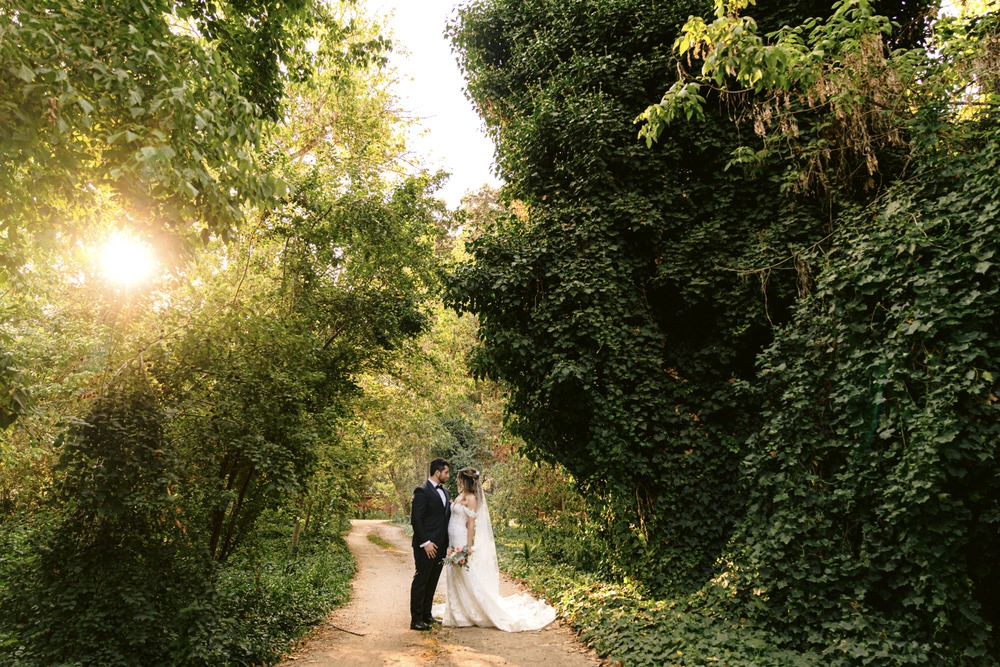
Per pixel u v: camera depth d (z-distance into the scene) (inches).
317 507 651.5
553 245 353.1
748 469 270.5
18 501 299.3
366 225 388.8
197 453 259.3
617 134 361.4
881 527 216.1
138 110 176.1
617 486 322.0
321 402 385.1
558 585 378.0
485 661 231.3
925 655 186.5
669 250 349.4
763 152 306.2
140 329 269.3
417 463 1142.3
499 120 465.4
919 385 207.9
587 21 402.6
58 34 173.9
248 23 321.1
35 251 279.0
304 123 558.9
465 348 693.3
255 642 243.3
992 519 189.8
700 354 341.7
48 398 267.4
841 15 254.4
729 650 220.7
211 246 326.6
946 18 287.3
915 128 252.8
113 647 199.9
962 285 206.1
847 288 240.5
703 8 366.0
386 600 401.7
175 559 230.7
